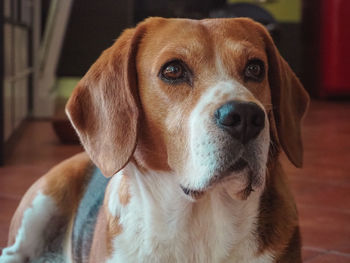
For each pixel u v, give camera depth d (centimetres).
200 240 45
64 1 191
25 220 62
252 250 45
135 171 47
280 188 47
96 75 48
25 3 172
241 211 45
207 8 181
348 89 256
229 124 39
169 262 46
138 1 246
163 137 44
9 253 62
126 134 46
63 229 62
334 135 160
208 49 44
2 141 118
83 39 233
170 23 46
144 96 45
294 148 49
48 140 149
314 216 84
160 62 44
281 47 289
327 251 70
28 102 188
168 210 45
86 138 48
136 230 46
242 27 47
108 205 48
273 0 270
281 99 48
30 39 188
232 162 40
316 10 270
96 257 48
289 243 46
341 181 106
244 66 44
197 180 41
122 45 47
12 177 107
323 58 261
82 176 63
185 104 43
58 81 254
